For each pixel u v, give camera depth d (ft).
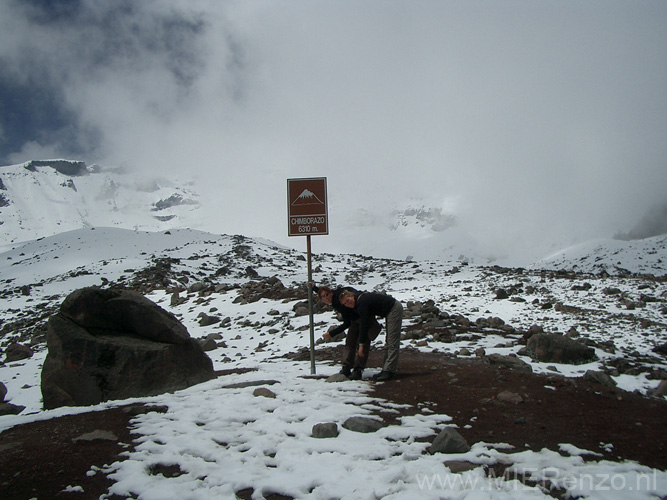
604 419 21.54
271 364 41.11
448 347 42.11
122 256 172.04
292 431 20.20
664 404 25.21
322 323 59.21
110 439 19.33
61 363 29.04
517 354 39.06
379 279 136.46
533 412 22.26
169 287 116.37
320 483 15.52
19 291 125.08
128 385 29.07
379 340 48.34
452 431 18.16
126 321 31.17
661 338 49.42
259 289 92.12
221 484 15.64
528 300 77.00
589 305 70.44
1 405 29.94
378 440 18.95
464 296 83.61
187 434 19.88
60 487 15.37
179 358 31.14
